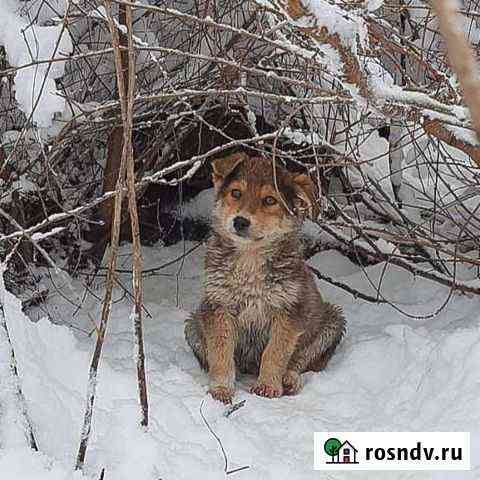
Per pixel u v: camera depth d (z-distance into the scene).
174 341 2.40
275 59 2.38
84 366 2.06
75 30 2.43
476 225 2.66
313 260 2.78
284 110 2.63
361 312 2.55
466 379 2.01
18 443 1.75
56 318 2.49
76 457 1.80
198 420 2.02
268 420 2.05
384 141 2.69
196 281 2.77
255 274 2.17
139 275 1.72
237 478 1.84
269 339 2.23
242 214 2.15
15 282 2.55
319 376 2.23
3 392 1.82
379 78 1.76
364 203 2.66
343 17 1.66
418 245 2.48
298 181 2.19
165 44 2.52
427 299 2.59
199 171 2.96
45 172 2.25
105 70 2.49
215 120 2.71
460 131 1.87
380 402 2.11
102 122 2.28
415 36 2.31
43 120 2.07
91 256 2.70
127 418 1.90
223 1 2.44
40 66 2.08
